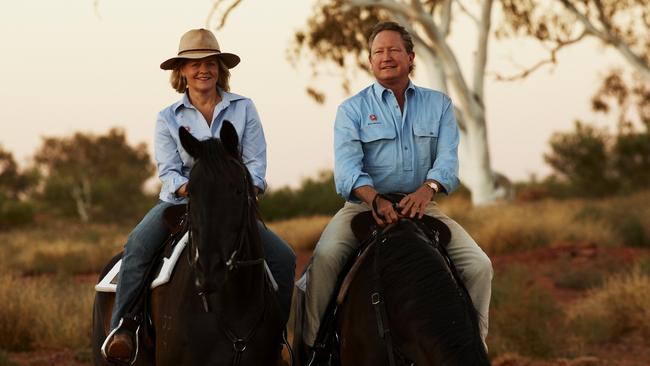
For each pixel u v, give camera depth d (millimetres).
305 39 37125
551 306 15523
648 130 51969
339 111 7488
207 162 6250
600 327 15047
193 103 7523
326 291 7367
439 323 6043
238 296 6789
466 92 40500
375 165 7453
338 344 7227
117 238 34344
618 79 53062
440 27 40094
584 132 53062
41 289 16750
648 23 40438
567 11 39219
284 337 7520
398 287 6434
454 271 6906
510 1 38688
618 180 51969
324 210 49688
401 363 6297
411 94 7477
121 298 7441
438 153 7379
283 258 7629
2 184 101625
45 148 101562
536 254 24922
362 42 37000
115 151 99875
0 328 14875
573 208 34312
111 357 7352
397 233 6820
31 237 41875
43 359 13898
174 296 6965
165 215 7273
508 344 14062
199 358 6836
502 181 44625
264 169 7586
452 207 37594
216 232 6059
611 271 21875
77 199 70250
